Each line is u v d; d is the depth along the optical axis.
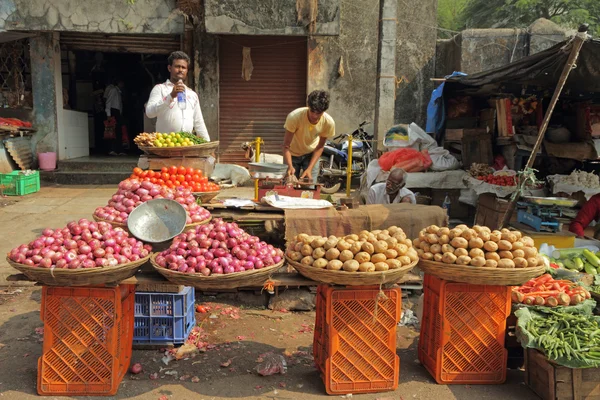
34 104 10.57
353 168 10.18
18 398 3.12
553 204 5.19
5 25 9.54
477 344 3.40
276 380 3.40
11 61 10.53
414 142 8.39
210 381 3.36
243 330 4.22
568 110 7.78
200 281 3.01
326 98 5.07
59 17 9.60
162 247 3.71
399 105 11.14
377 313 3.23
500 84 7.53
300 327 4.33
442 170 8.04
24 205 8.02
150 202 3.83
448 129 8.70
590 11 19.20
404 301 4.79
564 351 3.01
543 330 3.29
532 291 3.75
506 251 3.26
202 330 4.19
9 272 5.07
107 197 8.87
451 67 10.78
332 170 9.93
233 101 10.92
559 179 6.71
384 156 8.18
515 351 3.67
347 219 4.40
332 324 3.18
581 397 3.03
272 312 4.64
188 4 9.32
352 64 10.77
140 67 13.85
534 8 19.44
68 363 3.16
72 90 12.61
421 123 11.20
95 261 3.05
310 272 3.12
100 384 3.17
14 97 10.58
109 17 9.73
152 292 3.78
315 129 5.54
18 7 9.52
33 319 4.31
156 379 3.38
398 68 11.04
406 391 3.30
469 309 3.37
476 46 10.17
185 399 3.14
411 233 4.48
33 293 4.91
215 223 3.38
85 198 8.73
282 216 4.53
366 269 3.04
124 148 13.31
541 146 7.53
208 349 3.84
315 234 4.38
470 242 3.28
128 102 13.98
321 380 3.41
